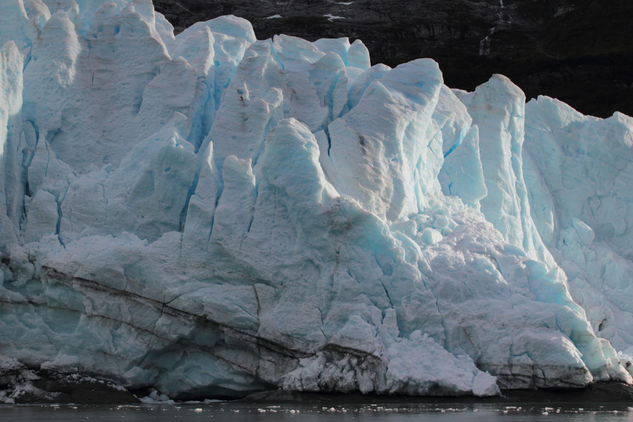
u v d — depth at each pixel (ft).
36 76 215.31
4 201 201.67
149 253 190.80
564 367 181.98
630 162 264.31
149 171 200.23
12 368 192.03
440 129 231.30
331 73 224.74
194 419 156.15
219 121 209.26
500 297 194.08
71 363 192.34
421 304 188.24
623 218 262.67
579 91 451.12
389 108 211.41
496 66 481.46
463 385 179.22
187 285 189.06
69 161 212.84
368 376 179.42
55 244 198.49
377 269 189.06
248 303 188.55
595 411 168.55
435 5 527.40
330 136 209.97
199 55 223.10
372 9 532.73
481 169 232.12
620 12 495.41
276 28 509.76
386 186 206.08
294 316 186.50
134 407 178.29
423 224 209.87
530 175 260.42
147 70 220.23
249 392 190.80
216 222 190.49
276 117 212.64
